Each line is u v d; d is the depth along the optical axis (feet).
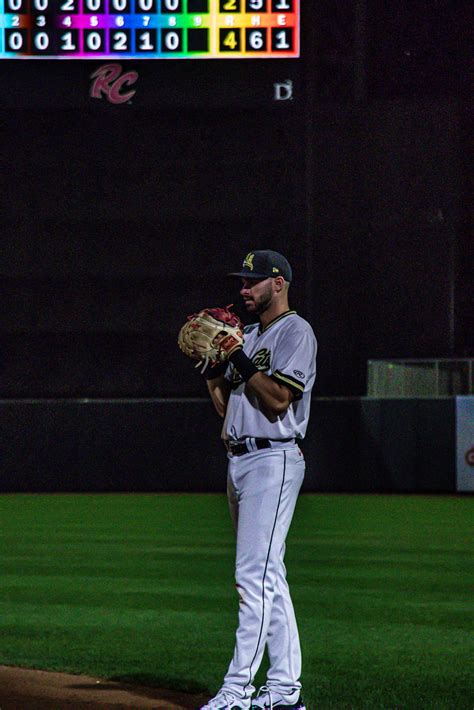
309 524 136.36
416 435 195.93
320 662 57.82
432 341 220.84
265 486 42.16
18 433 200.03
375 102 214.90
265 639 42.14
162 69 199.52
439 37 231.71
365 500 178.50
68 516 149.07
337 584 86.12
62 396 202.39
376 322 221.25
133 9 197.88
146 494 195.42
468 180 233.55
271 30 197.98
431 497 185.78
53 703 48.08
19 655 59.21
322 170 205.36
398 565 97.55
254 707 43.06
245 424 42.39
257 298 43.83
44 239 200.85
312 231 205.98
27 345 202.08
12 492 199.93
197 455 199.21
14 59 198.59
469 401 193.57
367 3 232.32
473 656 59.47
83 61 199.21
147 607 75.66
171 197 200.75
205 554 105.91
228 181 200.64
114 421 200.13
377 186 217.36
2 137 199.72
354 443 197.77
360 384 207.72
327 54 208.33
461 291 235.40
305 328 43.19
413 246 219.00
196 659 58.23
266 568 42.19
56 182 200.75
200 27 198.08
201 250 201.26
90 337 202.08
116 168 200.85
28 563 99.45
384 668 56.29
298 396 42.22
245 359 41.68
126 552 107.76
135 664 56.85
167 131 200.34
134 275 201.77
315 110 204.74
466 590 83.10
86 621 70.33
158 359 202.39
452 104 214.48
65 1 198.18
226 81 199.52
